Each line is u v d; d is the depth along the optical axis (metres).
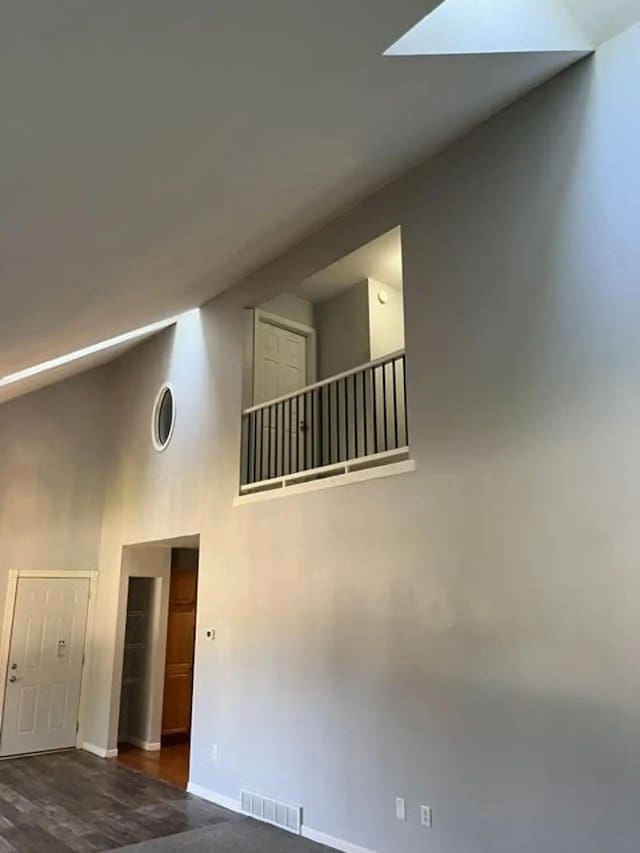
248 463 5.97
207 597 5.97
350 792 4.23
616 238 3.42
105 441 8.41
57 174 2.82
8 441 7.65
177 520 6.66
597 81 3.65
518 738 3.38
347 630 4.49
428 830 3.71
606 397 3.32
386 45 2.75
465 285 4.14
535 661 3.39
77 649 7.65
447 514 3.98
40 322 4.84
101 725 7.25
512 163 3.99
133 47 2.23
